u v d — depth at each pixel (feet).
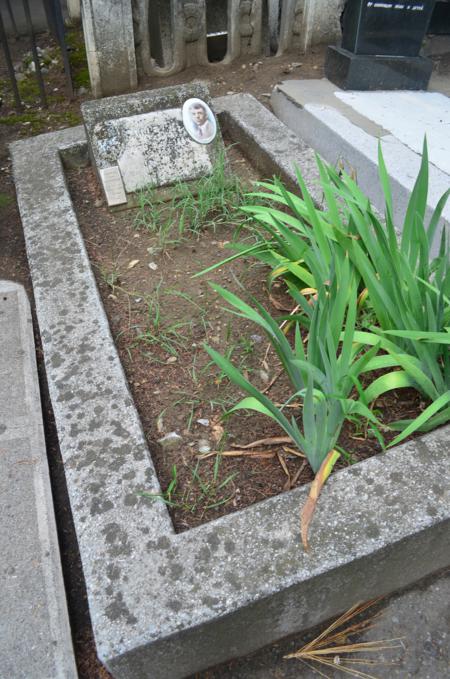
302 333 6.36
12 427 5.96
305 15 12.71
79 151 9.77
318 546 3.99
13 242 8.75
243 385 4.23
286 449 5.03
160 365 5.99
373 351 4.25
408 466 4.46
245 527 4.13
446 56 14.67
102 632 3.60
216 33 13.41
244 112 10.32
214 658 4.26
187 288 7.10
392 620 4.72
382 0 10.14
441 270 5.16
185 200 8.14
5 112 12.20
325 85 11.26
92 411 5.09
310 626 4.61
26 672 4.30
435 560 4.74
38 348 7.06
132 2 11.32
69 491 4.46
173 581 3.84
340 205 7.09
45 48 14.70
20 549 5.02
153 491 4.42
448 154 8.68
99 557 4.00
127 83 12.02
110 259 7.68
